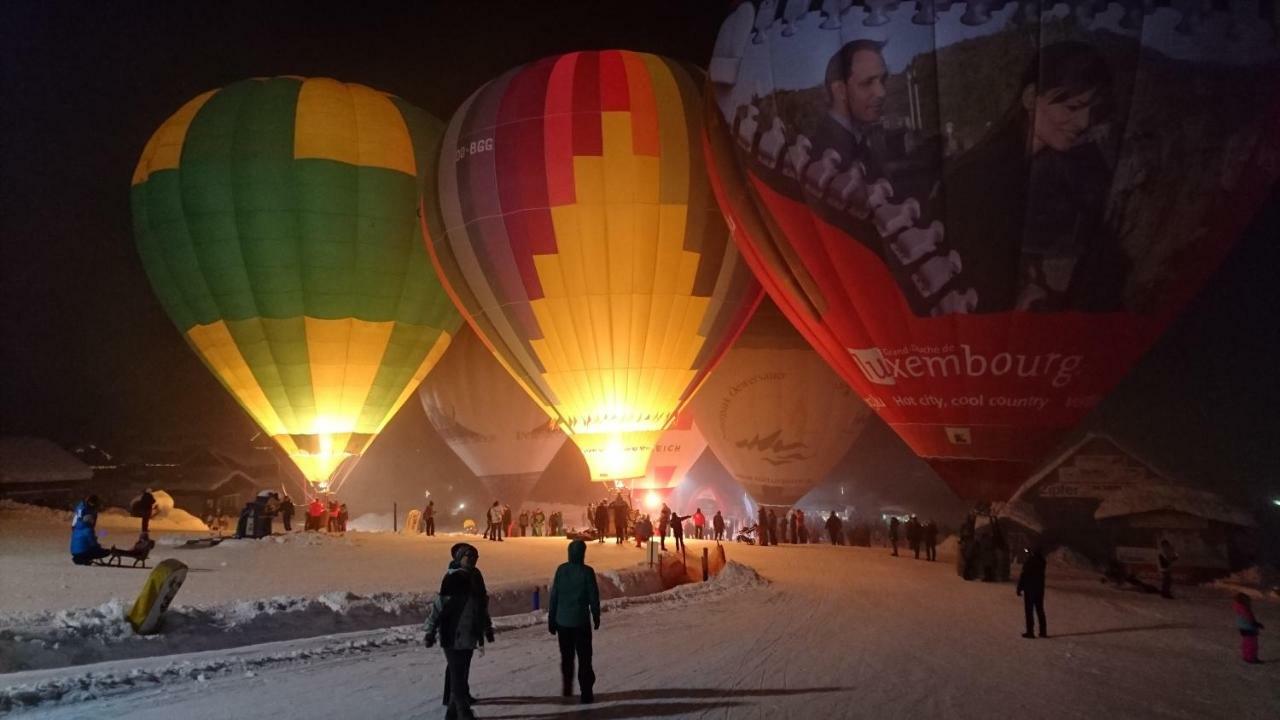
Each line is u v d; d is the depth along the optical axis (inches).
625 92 986.1
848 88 639.8
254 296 1114.7
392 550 894.4
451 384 1668.3
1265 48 565.3
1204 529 1111.6
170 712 290.8
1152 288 602.9
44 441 1658.5
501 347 1056.2
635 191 965.2
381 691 322.0
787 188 679.1
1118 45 573.3
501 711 304.2
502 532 1255.5
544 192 965.8
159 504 1285.7
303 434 1167.0
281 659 371.2
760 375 1519.4
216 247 1101.7
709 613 566.6
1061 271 602.9
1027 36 585.0
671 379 1031.0
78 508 644.1
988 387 642.2
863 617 566.3
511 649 416.2
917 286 637.3
